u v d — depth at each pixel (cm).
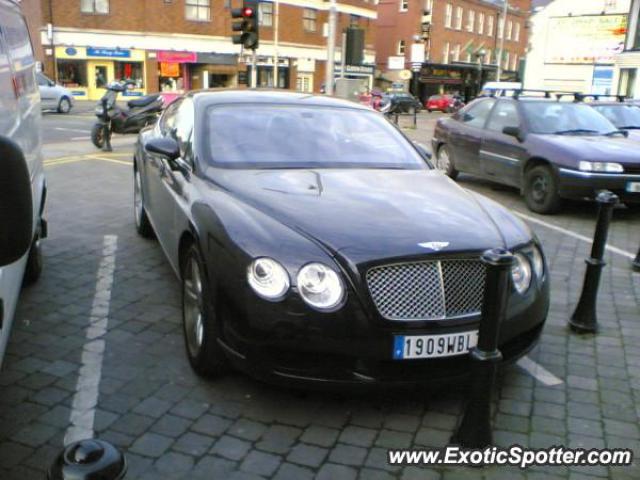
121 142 1527
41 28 3294
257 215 335
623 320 477
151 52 3656
